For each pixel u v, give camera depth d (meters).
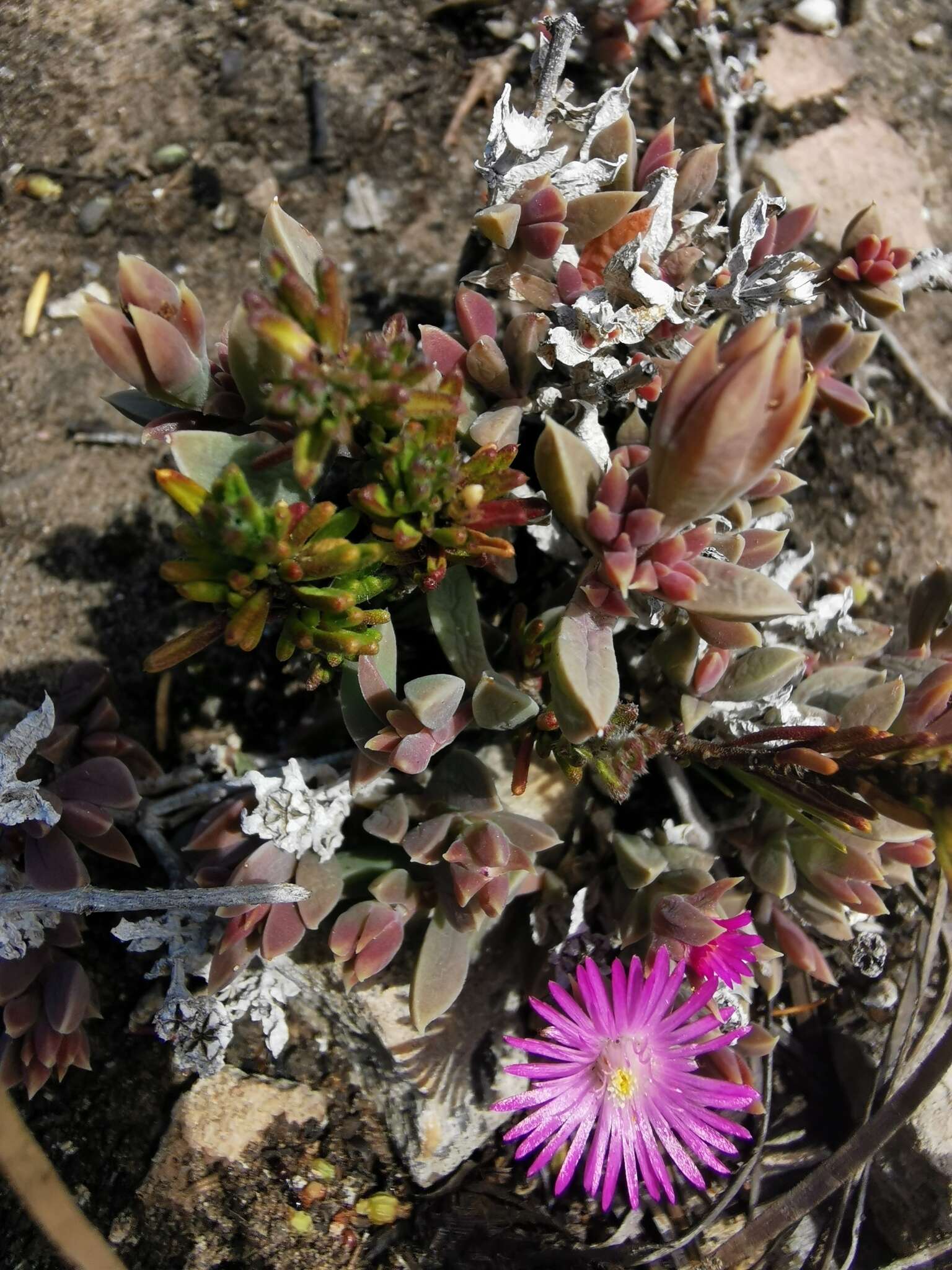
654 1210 0.11
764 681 0.10
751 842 0.11
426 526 0.08
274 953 0.09
